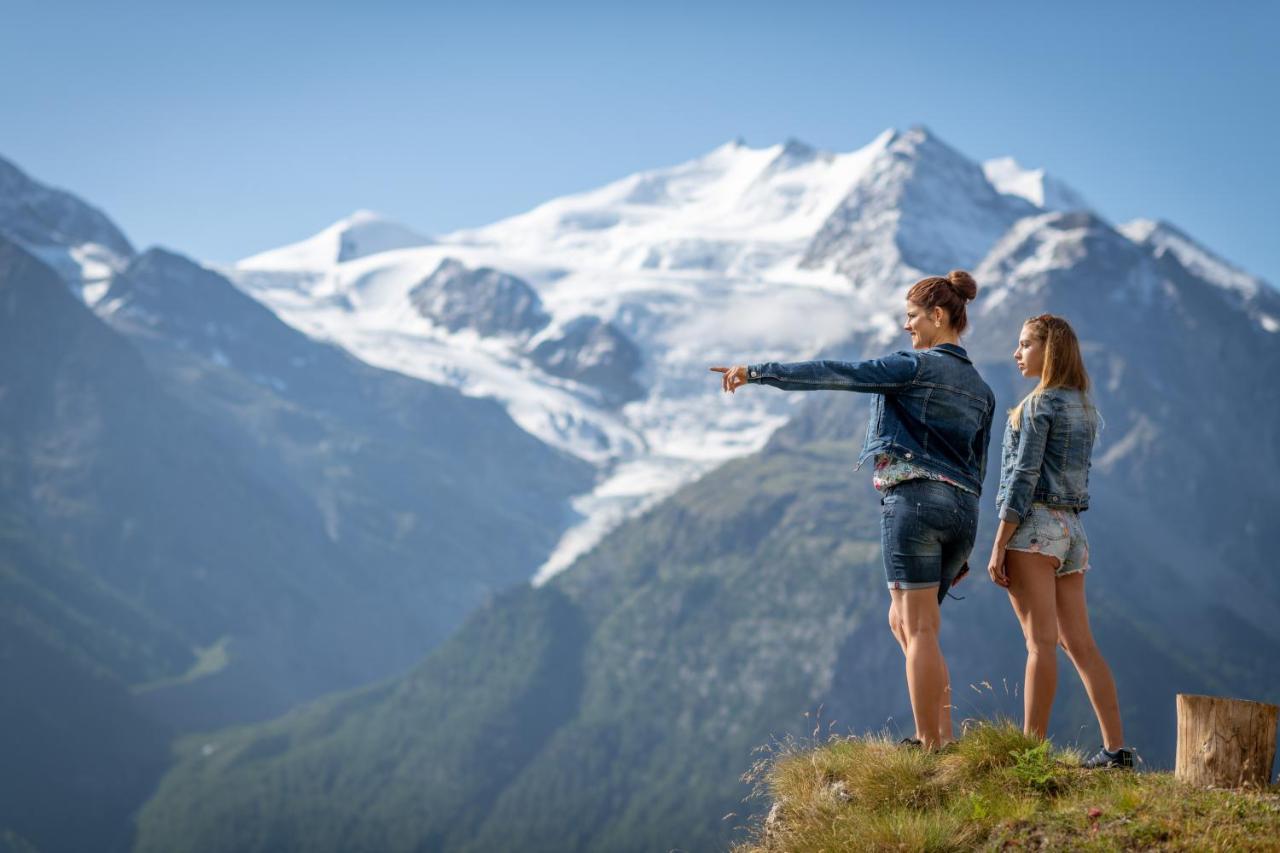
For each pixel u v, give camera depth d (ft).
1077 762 21.88
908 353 21.97
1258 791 20.30
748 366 21.83
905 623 22.17
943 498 21.75
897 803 21.54
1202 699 20.90
